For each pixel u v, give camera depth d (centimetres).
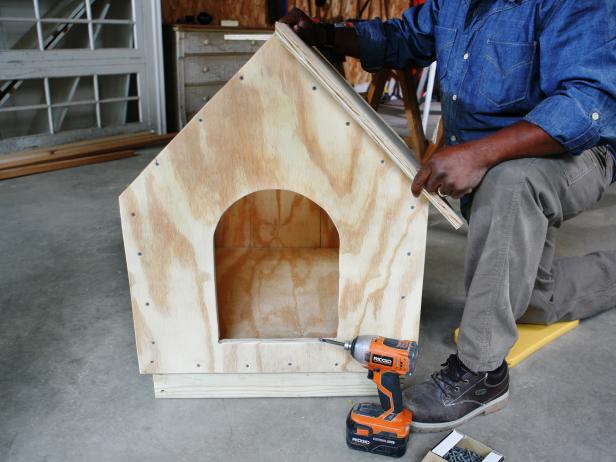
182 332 126
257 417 127
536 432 123
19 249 218
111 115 395
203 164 113
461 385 123
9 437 119
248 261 187
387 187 115
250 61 106
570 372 145
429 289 193
